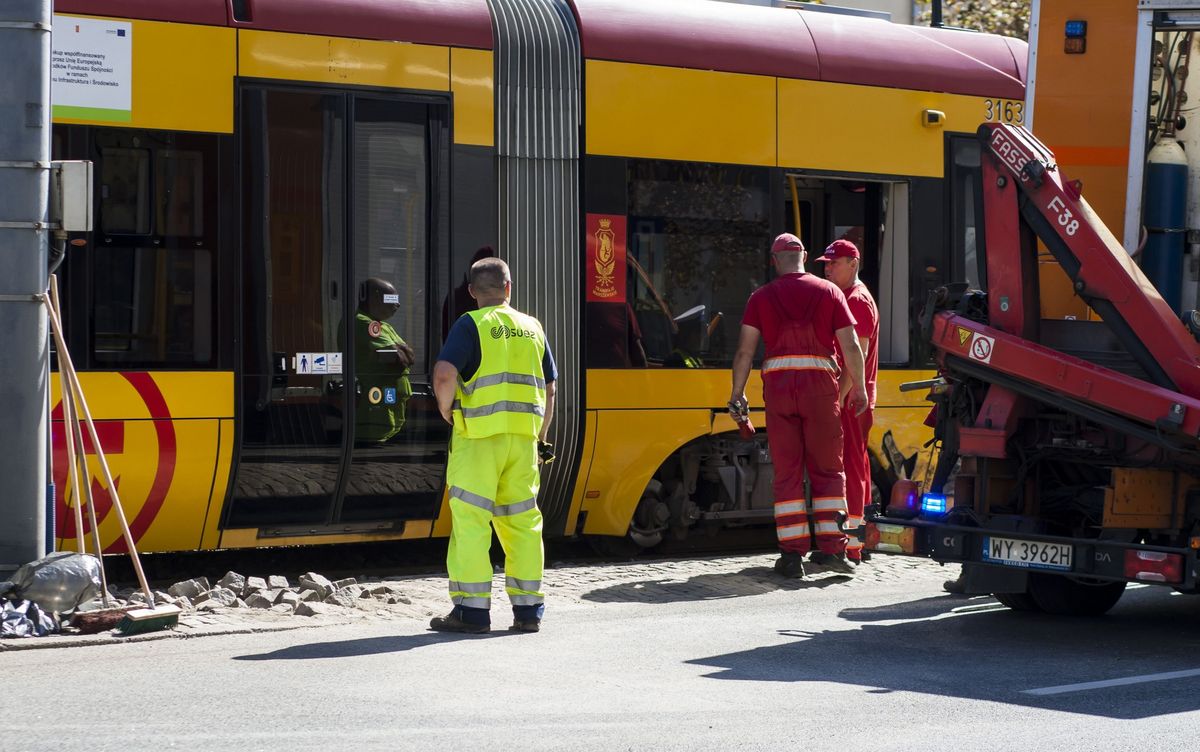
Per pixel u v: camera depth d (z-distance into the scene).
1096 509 12.95
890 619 13.78
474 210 16.23
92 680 10.56
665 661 11.59
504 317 12.73
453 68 16.14
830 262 16.70
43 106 12.90
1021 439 13.17
